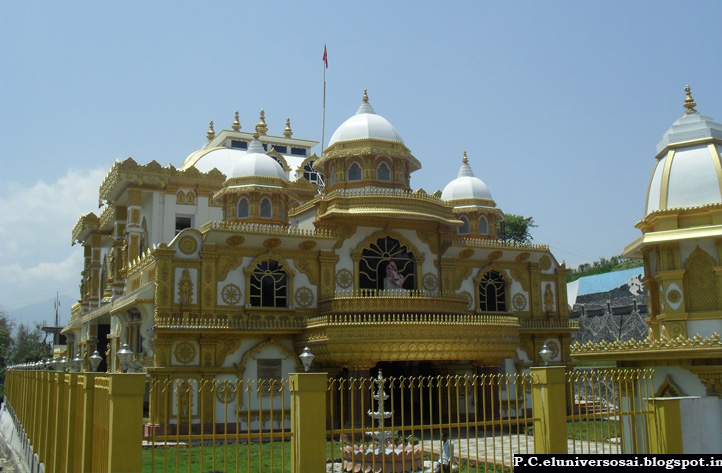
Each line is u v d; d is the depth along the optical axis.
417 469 19.88
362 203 37.41
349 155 39.78
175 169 44.62
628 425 17.20
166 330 32.44
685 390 16.39
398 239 39.03
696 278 17.36
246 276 35.09
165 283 33.25
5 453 35.25
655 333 18.61
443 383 38.28
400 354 31.69
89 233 62.03
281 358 35.12
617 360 17.66
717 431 15.16
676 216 17.59
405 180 41.28
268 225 36.09
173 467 21.86
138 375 11.01
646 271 19.12
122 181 43.44
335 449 26.47
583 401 42.25
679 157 18.17
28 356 97.31
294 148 59.75
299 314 36.09
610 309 55.31
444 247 40.03
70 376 14.66
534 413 14.23
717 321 16.81
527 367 41.88
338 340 31.75
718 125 18.42
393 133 41.12
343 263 37.50
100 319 55.25
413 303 35.66
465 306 38.84
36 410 22.36
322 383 12.29
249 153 41.06
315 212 40.38
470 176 51.72
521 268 43.66
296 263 36.56
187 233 34.12
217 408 33.22
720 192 17.25
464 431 33.44
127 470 10.68
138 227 43.84
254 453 26.02
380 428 14.29
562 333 43.66
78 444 13.93
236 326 33.94
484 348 33.31
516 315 42.81
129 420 10.83
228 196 39.94
